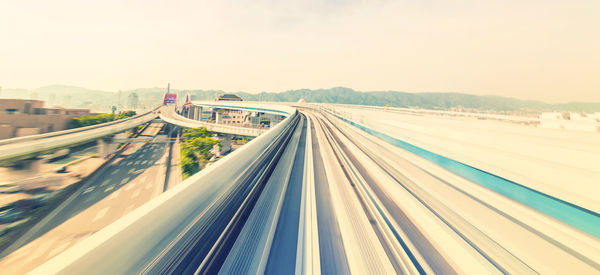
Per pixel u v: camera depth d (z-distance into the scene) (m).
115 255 2.34
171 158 45.78
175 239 3.13
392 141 12.14
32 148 27.11
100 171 34.22
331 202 6.53
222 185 4.91
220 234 3.97
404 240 4.59
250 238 4.24
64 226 19.19
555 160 4.34
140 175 34.44
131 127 57.34
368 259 3.98
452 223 4.88
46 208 21.28
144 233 2.72
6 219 18.28
